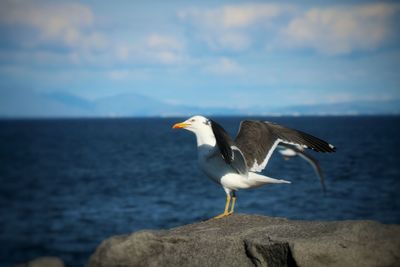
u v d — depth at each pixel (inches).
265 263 311.6
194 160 2385.6
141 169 2058.3
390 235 301.3
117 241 364.8
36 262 449.4
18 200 1396.4
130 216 1069.8
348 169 1840.6
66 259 792.3
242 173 347.3
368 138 3850.9
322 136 4153.5
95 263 364.5
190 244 340.5
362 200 1176.2
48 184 1738.4
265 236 320.2
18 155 3026.6
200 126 375.9
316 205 1117.1
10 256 818.8
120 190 1487.5
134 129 7145.7
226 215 380.8
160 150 3090.6
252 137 354.6
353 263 290.8
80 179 1833.2
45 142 4308.6
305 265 291.6
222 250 328.8
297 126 6766.7
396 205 1115.3
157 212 1094.4
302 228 325.7
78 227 996.6
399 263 291.6
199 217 1019.3
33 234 954.1
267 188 1359.5
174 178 1718.8
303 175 1685.5
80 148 3462.1
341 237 299.1
